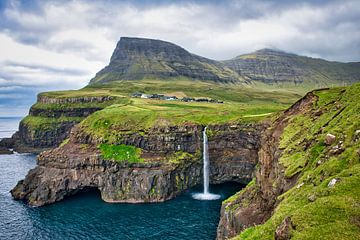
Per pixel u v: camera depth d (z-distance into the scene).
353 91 70.94
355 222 30.17
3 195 144.25
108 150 149.38
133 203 132.25
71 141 165.38
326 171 43.53
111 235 99.38
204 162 158.62
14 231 103.25
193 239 94.56
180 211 120.12
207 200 133.88
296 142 68.38
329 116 67.19
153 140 154.88
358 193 33.62
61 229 104.75
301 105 92.31
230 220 76.44
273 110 189.38
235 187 153.88
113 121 168.62
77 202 134.62
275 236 33.78
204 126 163.88
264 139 91.56
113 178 139.25
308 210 33.28
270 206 62.19
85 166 143.75
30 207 127.56
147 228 104.06
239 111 186.50
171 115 171.88
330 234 29.16
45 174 144.88
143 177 137.62
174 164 144.38
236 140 158.25
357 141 46.19
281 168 62.62
